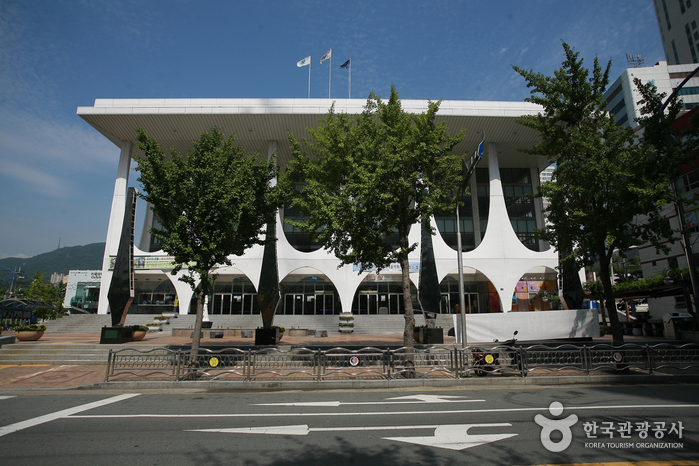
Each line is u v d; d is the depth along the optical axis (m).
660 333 23.17
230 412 7.60
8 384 11.05
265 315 19.06
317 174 14.32
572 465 4.79
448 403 8.45
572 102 14.05
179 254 13.16
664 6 68.44
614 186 12.73
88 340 19.08
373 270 32.06
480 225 39.06
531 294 36.12
